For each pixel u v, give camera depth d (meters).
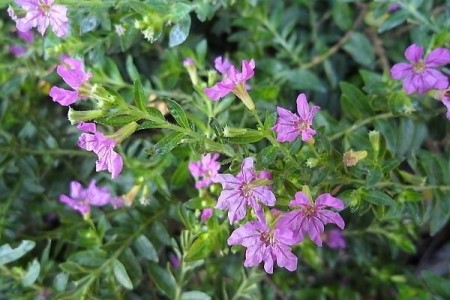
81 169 0.19
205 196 0.15
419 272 0.21
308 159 0.13
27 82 0.20
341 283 0.21
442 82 0.15
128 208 0.17
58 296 0.16
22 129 0.18
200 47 0.18
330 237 0.19
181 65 0.19
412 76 0.15
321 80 0.21
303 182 0.13
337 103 0.21
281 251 0.13
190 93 0.19
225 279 0.19
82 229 0.17
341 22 0.20
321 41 0.21
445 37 0.15
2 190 0.18
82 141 0.13
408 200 0.15
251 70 0.13
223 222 0.15
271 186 0.13
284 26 0.21
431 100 0.18
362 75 0.17
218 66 0.16
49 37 0.17
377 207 0.14
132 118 0.12
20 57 0.19
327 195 0.12
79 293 0.16
